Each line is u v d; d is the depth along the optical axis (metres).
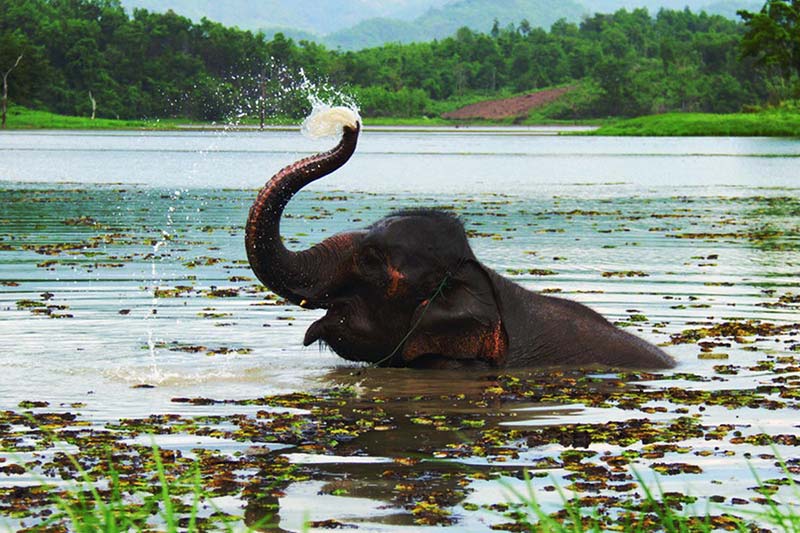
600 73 181.75
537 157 65.38
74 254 19.39
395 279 11.12
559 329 11.75
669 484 7.86
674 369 11.48
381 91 183.88
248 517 7.22
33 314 13.73
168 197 32.94
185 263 18.33
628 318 13.77
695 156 66.75
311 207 28.77
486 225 25.09
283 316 13.83
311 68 154.88
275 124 99.88
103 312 13.94
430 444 8.78
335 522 7.13
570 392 10.45
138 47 149.50
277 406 9.92
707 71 184.88
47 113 138.88
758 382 10.83
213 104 143.75
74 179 41.38
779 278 17.03
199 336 12.67
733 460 8.38
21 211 27.80
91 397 10.11
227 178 42.66
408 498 7.56
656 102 175.88
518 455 8.52
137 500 7.47
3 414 9.44
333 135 10.63
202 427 9.16
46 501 7.41
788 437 8.88
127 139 91.25
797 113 123.00
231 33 149.50
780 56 125.50
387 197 33.00
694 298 15.19
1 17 151.50
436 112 191.38
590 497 7.59
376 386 10.74
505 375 11.23
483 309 11.45
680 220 26.70
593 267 18.14
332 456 8.46
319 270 11.12
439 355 11.43
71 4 161.88
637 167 54.09
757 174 48.00
